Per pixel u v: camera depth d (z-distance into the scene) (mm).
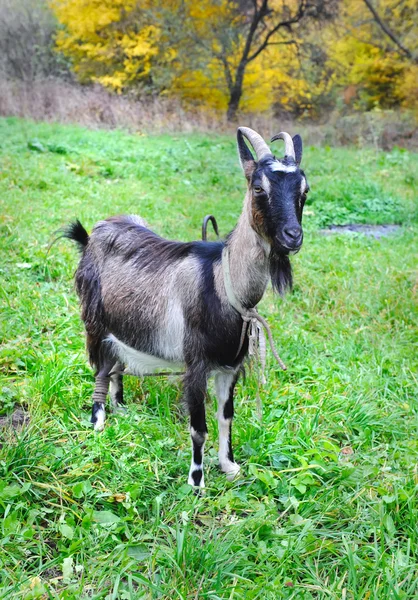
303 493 3869
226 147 15195
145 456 4082
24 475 3762
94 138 14531
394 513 3648
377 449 4375
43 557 3334
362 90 23406
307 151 15516
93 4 20172
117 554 3297
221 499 3742
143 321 4059
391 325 6461
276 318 6379
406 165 14117
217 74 21562
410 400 4961
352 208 11031
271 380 5141
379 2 22578
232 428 4488
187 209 9805
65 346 5473
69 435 4223
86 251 4582
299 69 24250
